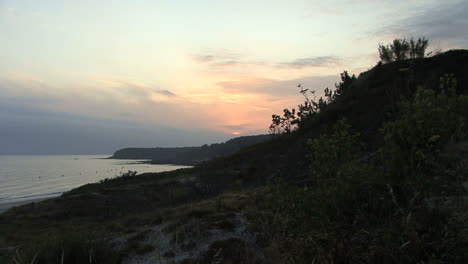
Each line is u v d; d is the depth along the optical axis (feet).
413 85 44.65
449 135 8.58
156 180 80.53
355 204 8.86
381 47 89.97
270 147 87.15
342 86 108.17
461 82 57.82
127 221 30.19
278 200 10.18
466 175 8.25
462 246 7.23
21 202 150.20
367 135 46.11
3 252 22.66
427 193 8.16
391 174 8.85
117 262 17.03
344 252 8.05
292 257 9.05
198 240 17.33
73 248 15.74
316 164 10.25
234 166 82.64
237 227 17.52
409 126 8.77
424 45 78.54
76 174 392.27
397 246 7.38
